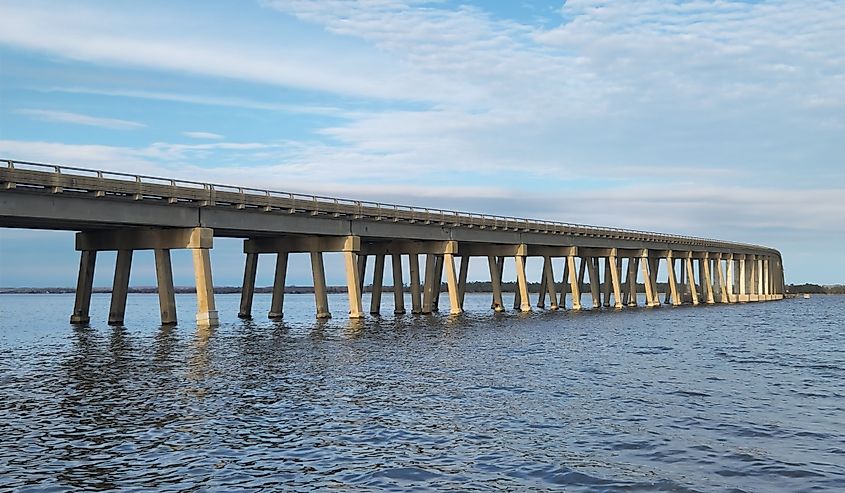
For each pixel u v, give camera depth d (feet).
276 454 70.74
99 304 599.98
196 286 211.61
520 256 346.54
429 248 308.40
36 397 101.04
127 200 189.88
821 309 460.96
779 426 83.35
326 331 219.41
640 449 72.74
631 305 453.99
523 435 78.69
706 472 64.85
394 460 68.64
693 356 156.56
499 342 185.68
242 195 215.10
